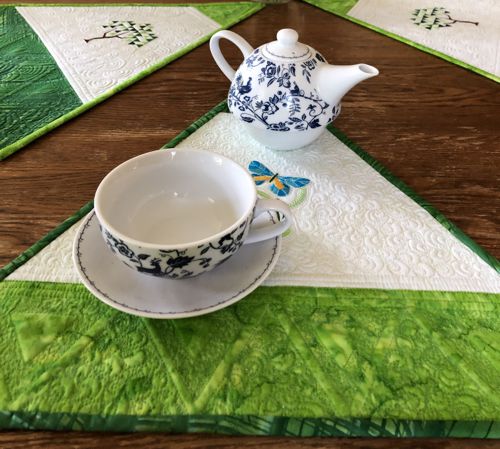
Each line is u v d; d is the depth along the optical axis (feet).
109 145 1.88
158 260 1.12
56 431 1.03
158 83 2.29
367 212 1.64
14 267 1.36
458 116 2.16
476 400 1.11
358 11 3.13
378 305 1.33
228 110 2.14
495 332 1.27
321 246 1.50
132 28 2.78
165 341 1.20
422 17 3.07
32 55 2.43
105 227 1.13
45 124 1.94
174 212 1.42
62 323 1.23
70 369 1.13
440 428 1.06
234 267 1.32
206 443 1.03
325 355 1.19
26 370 1.12
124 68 2.37
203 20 2.94
